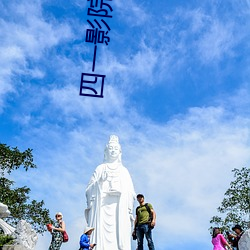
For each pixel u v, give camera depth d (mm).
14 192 36938
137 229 22438
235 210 35656
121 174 28188
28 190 38031
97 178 28078
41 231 37000
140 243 22266
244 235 19750
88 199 27891
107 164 28594
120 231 26781
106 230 26828
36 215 37156
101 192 27453
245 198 35375
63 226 19391
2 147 37656
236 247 20734
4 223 22391
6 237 20797
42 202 37688
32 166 38344
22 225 21344
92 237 26719
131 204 27688
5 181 37531
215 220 35812
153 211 22469
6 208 22844
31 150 38281
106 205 27391
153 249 21984
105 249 26469
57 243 19016
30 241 21562
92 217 27203
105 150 29109
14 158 37594
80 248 18578
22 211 36594
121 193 27484
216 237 20203
